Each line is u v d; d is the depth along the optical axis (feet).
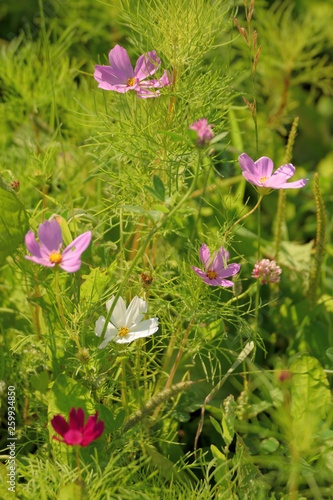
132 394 4.25
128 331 4.05
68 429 3.76
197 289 4.12
